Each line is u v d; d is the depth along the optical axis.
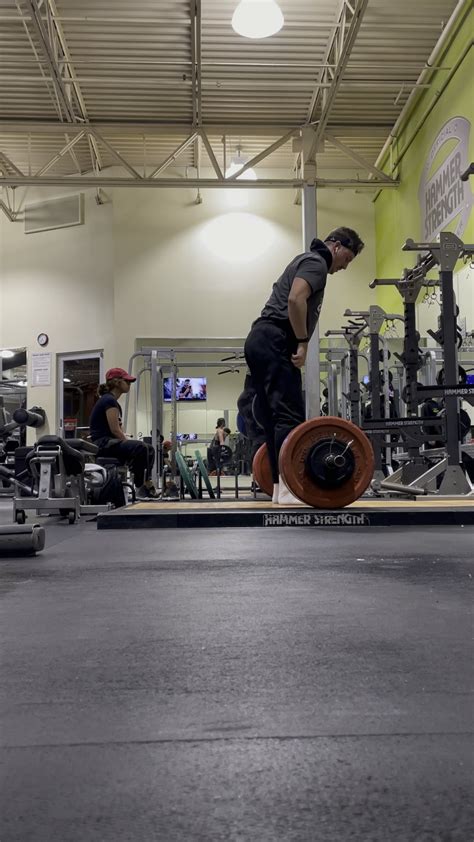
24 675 0.95
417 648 1.05
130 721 0.77
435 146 7.84
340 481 3.16
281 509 3.17
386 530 2.84
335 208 10.56
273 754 0.68
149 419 8.48
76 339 10.55
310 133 9.02
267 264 10.48
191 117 8.92
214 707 0.81
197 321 10.40
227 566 1.87
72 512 4.07
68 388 10.59
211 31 7.25
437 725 0.75
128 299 10.38
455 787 0.61
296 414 3.28
